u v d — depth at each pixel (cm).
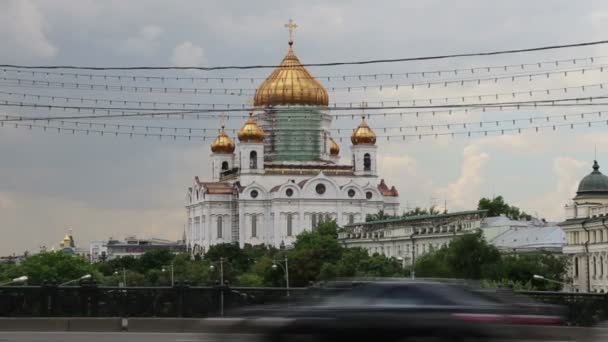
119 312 7200
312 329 4103
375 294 4156
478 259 17188
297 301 4253
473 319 4047
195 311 7219
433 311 4078
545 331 4138
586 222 18362
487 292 4231
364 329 4078
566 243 19325
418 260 19875
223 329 4378
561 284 16125
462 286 4206
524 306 4188
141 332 6956
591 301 6850
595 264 18062
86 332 6900
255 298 7262
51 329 6994
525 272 16588
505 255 18400
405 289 4156
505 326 4056
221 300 7238
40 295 7162
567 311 6588
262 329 4169
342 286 4231
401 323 4066
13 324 6988
